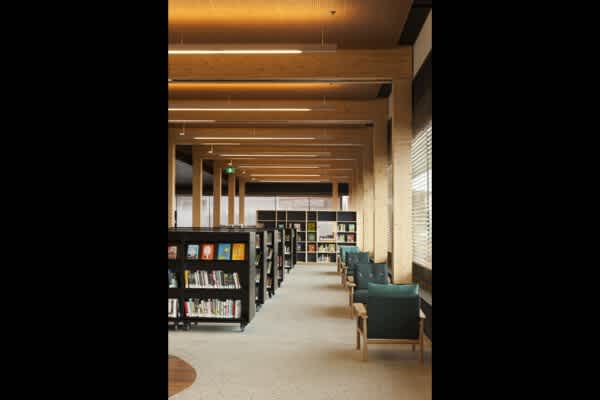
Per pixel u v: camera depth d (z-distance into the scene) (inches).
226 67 382.9
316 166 931.3
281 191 1278.3
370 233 682.8
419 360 288.8
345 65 384.5
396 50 386.9
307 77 384.5
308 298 531.5
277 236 587.2
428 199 375.2
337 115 532.1
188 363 283.1
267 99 530.0
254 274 392.2
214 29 343.6
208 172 1051.9
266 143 684.1
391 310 277.6
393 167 389.1
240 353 304.8
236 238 374.0
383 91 515.5
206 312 370.0
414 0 326.0
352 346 322.3
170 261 373.4
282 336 352.2
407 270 385.1
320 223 1086.4
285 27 340.5
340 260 757.9
